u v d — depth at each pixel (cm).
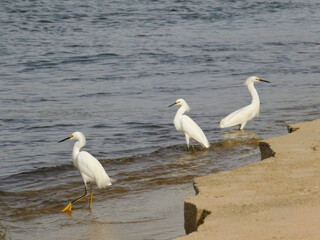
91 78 2592
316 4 5369
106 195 1153
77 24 4091
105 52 3200
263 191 841
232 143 1532
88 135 1672
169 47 3331
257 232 693
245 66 2820
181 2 5088
